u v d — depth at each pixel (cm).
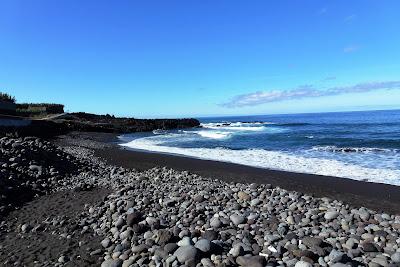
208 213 896
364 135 4059
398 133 4188
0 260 696
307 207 970
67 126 5025
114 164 2058
